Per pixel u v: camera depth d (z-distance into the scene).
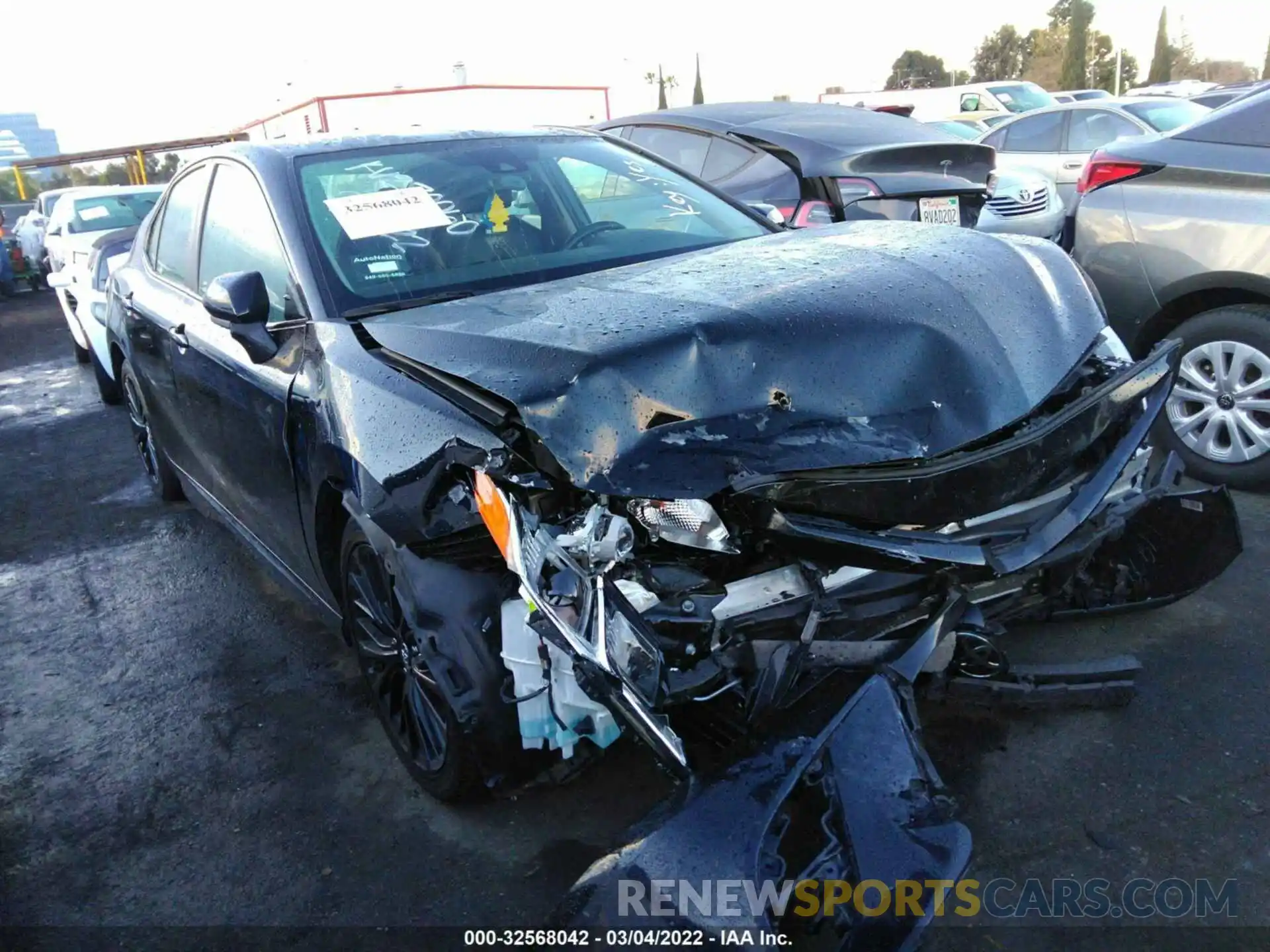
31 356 11.30
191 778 2.97
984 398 2.25
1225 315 4.11
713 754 2.06
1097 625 3.24
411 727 2.69
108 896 2.52
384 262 3.03
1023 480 2.23
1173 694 2.84
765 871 1.74
